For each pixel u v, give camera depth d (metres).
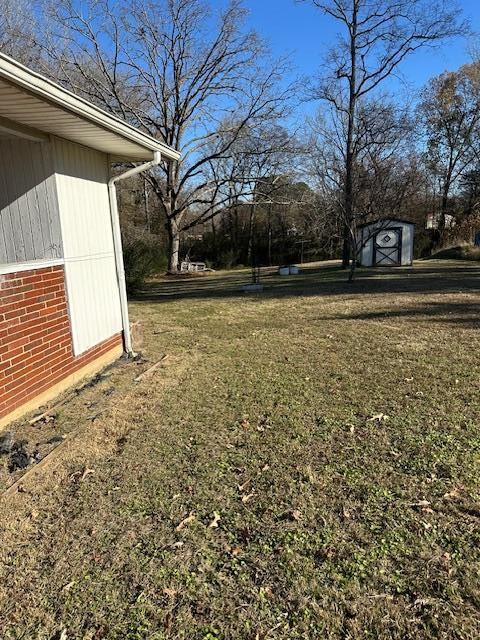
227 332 7.04
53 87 3.08
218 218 31.94
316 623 1.80
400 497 2.54
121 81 17.94
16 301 3.63
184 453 3.18
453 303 8.52
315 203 18.20
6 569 2.15
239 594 1.96
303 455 3.06
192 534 2.34
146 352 5.96
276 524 2.38
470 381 4.27
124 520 2.47
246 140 19.83
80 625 1.84
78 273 4.65
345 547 2.19
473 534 2.23
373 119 12.98
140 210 25.31
